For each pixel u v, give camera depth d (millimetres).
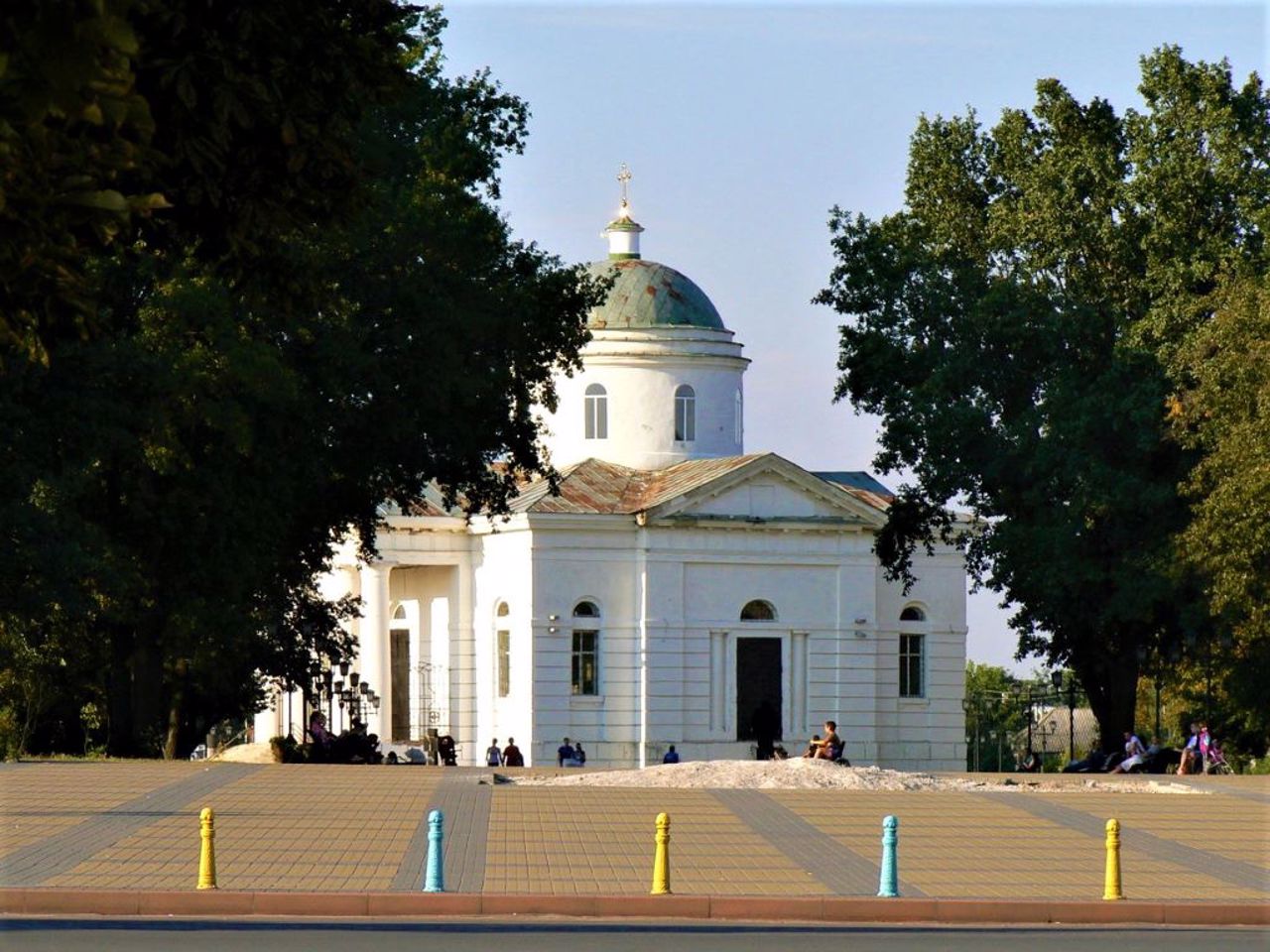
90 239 14977
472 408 57688
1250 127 64062
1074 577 60750
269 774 41656
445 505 61188
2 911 23547
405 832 30781
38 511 47188
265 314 50531
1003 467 63562
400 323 54438
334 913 23812
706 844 30344
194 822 31531
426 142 56469
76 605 47906
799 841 31031
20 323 15453
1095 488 60594
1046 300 63688
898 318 65062
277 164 18016
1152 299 63344
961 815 35719
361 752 59906
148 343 48438
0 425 45344
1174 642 65875
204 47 16922
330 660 63656
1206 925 24812
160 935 21219
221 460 50969
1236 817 36500
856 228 66000
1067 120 65312
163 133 17000
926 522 66438
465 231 55594
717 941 21531
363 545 61906
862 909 24438
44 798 35094
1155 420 61438
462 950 20266
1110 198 64188
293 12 17734
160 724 55594
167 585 52156
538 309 59156
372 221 52312
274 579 59281
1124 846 31594
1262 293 57719
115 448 47125
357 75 18250
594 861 28078
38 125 12633
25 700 59906
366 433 55406
